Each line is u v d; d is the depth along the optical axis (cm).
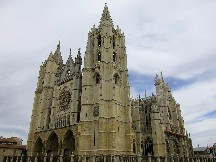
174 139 8694
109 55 7162
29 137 8625
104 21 7769
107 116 6284
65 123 7531
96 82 7088
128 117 6812
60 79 8769
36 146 7894
